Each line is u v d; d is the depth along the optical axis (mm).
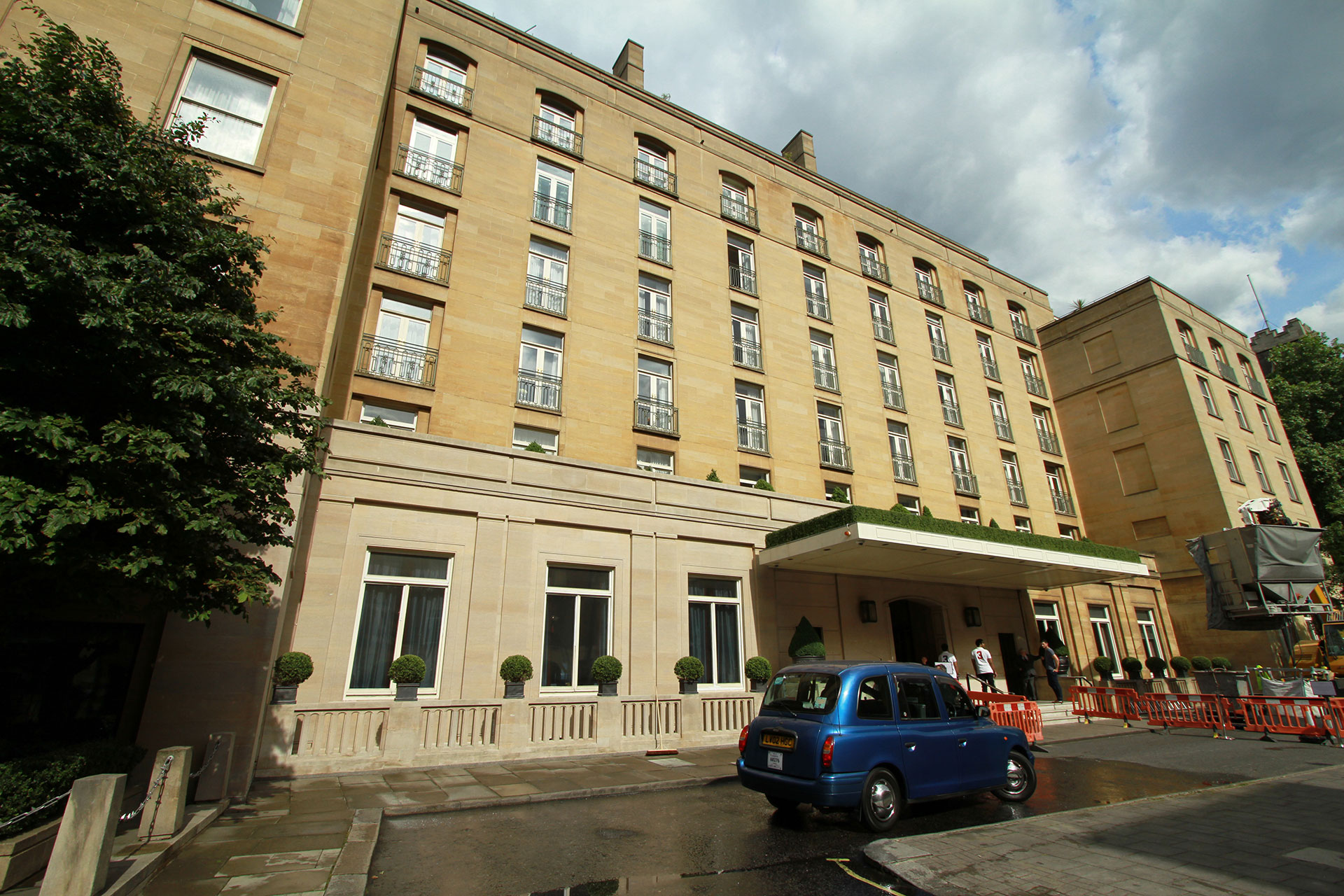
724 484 16859
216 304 7395
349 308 15578
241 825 6926
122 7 11758
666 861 5926
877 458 23875
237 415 6859
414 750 10297
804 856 6047
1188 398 28328
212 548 6859
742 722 13523
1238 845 5781
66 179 6234
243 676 9117
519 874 5590
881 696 7348
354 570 11930
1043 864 5340
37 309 5621
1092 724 16938
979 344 30703
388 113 17656
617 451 18109
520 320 17750
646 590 14734
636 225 21188
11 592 6031
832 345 24719
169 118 11664
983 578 20062
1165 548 27938
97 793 4590
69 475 5652
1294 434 36812
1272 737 14172
